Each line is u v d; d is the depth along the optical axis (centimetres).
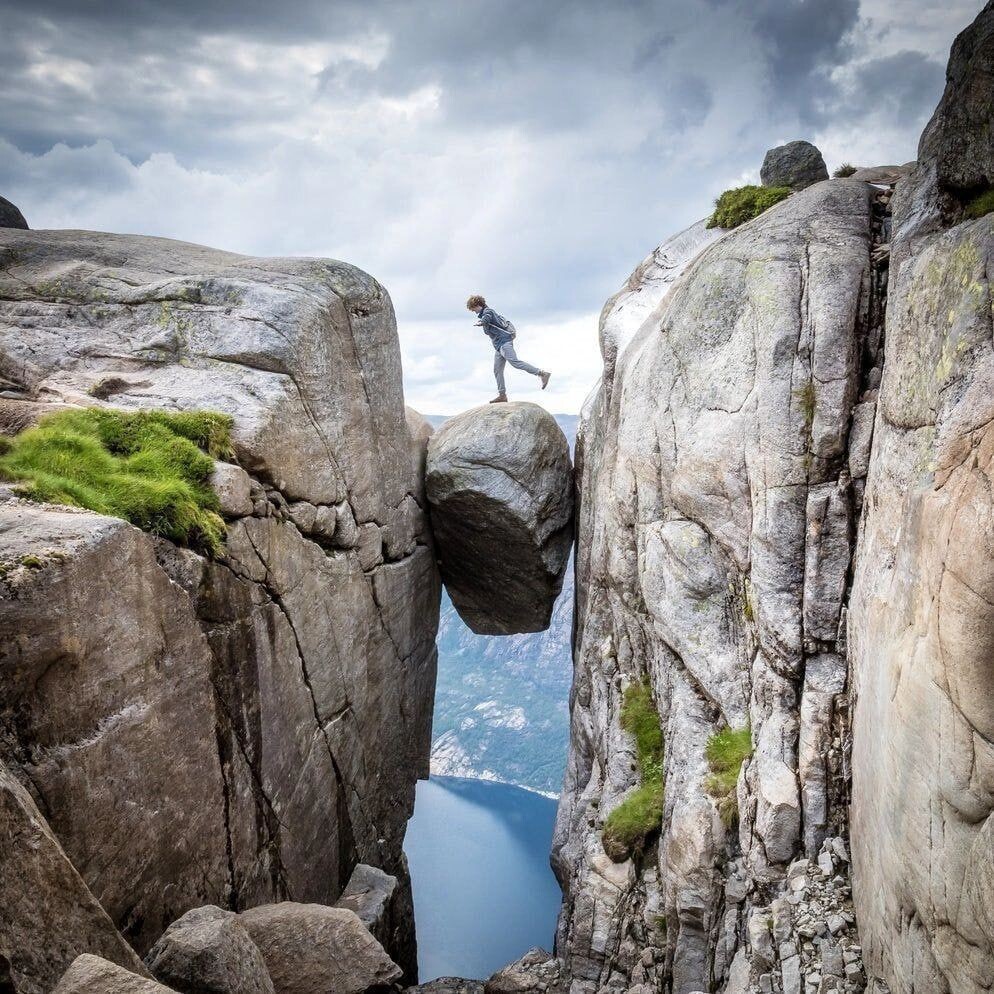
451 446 1980
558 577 2116
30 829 623
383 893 1488
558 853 1666
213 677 1077
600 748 1571
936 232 1004
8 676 766
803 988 858
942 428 745
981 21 926
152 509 1029
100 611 858
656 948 1190
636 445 1519
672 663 1348
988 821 583
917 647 700
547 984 1349
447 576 2200
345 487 1561
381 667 1730
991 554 588
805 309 1227
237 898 1114
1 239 1638
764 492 1185
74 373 1363
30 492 952
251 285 1471
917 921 689
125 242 1733
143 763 919
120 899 884
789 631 1124
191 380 1352
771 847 1028
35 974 597
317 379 1478
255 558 1218
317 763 1411
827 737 1048
